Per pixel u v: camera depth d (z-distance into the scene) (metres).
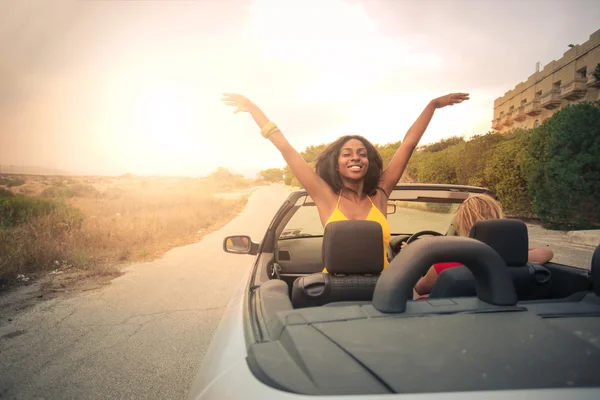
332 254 1.48
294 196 2.54
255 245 2.88
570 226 10.77
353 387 0.67
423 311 0.92
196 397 1.07
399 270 0.93
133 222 11.62
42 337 4.06
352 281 1.49
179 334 4.11
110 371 3.32
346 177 1.96
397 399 0.64
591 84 22.91
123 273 6.91
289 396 0.69
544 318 0.92
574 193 10.20
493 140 15.10
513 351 0.74
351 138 1.98
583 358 0.72
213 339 1.47
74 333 4.16
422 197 3.10
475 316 0.89
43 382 3.16
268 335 1.01
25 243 7.64
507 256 1.52
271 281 1.76
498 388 0.65
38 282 6.29
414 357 0.73
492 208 1.90
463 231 1.95
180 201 22.41
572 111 10.21
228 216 18.34
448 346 0.76
